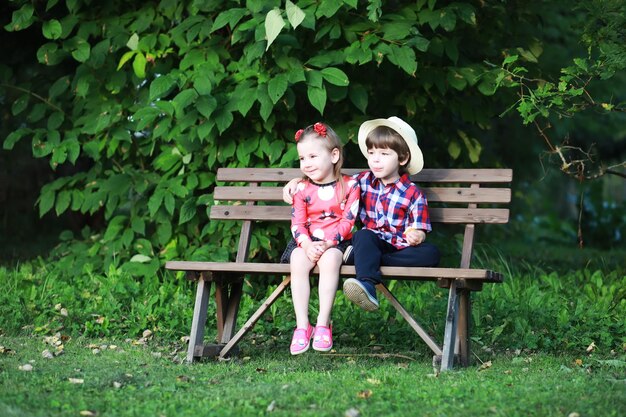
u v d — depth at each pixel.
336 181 4.61
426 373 4.20
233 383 3.92
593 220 13.54
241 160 6.28
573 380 3.89
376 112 6.76
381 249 4.40
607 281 6.97
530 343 4.96
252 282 6.56
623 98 12.17
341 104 6.57
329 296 4.28
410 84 6.61
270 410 3.33
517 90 6.80
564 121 10.59
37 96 7.15
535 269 8.05
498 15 6.75
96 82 6.90
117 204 6.83
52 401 3.41
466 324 4.55
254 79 6.17
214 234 6.54
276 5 5.84
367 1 6.20
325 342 4.20
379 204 4.56
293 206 4.65
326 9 5.71
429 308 5.75
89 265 6.64
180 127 6.05
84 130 6.71
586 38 5.79
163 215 6.59
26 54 7.70
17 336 5.22
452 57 6.26
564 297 6.14
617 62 5.39
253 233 6.41
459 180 4.66
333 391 3.65
